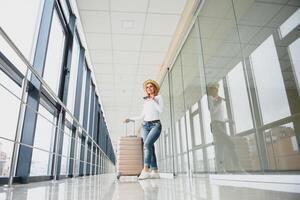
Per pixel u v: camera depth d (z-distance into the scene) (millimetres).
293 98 2154
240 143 2539
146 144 2867
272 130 2285
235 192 1093
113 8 3611
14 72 1832
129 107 8398
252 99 2510
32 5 2371
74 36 4051
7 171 1737
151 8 3627
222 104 2801
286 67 2195
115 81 6227
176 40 4047
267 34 2365
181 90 4164
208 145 3123
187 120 3881
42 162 2613
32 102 2141
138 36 4309
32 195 1065
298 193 979
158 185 1761
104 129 9984
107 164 10148
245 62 2594
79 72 4582
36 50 2443
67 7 3529
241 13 2570
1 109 1761
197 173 3502
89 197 971
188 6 3355
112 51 4801
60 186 1731
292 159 2113
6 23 1796
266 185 1347
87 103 5445
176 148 4332
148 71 5711
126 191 1265
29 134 2074
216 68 2959
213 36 2998
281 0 2230
